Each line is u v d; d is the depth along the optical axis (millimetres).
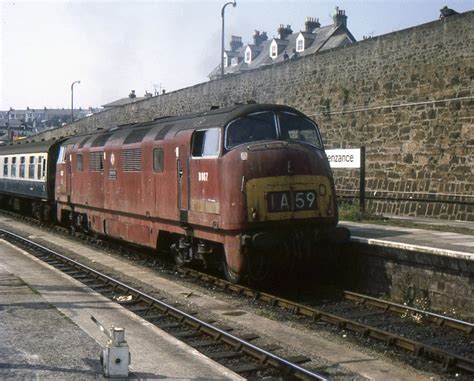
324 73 22344
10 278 11930
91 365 6605
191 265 14578
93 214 18547
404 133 19062
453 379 7125
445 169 17594
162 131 13938
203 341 8531
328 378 6895
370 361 7594
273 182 11117
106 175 16984
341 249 12406
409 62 18891
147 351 7195
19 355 6930
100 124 42062
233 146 11453
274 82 24922
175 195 13047
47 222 24922
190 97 30828
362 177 17328
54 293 10508
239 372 7219
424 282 10734
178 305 10719
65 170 20906
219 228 11422
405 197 18641
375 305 10602
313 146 12016
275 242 10883
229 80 27703
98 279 12977
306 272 12930
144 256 16016
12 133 67562
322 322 9625
